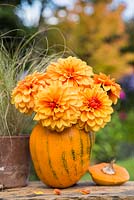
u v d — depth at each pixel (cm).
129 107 677
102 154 372
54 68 144
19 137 148
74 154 137
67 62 143
